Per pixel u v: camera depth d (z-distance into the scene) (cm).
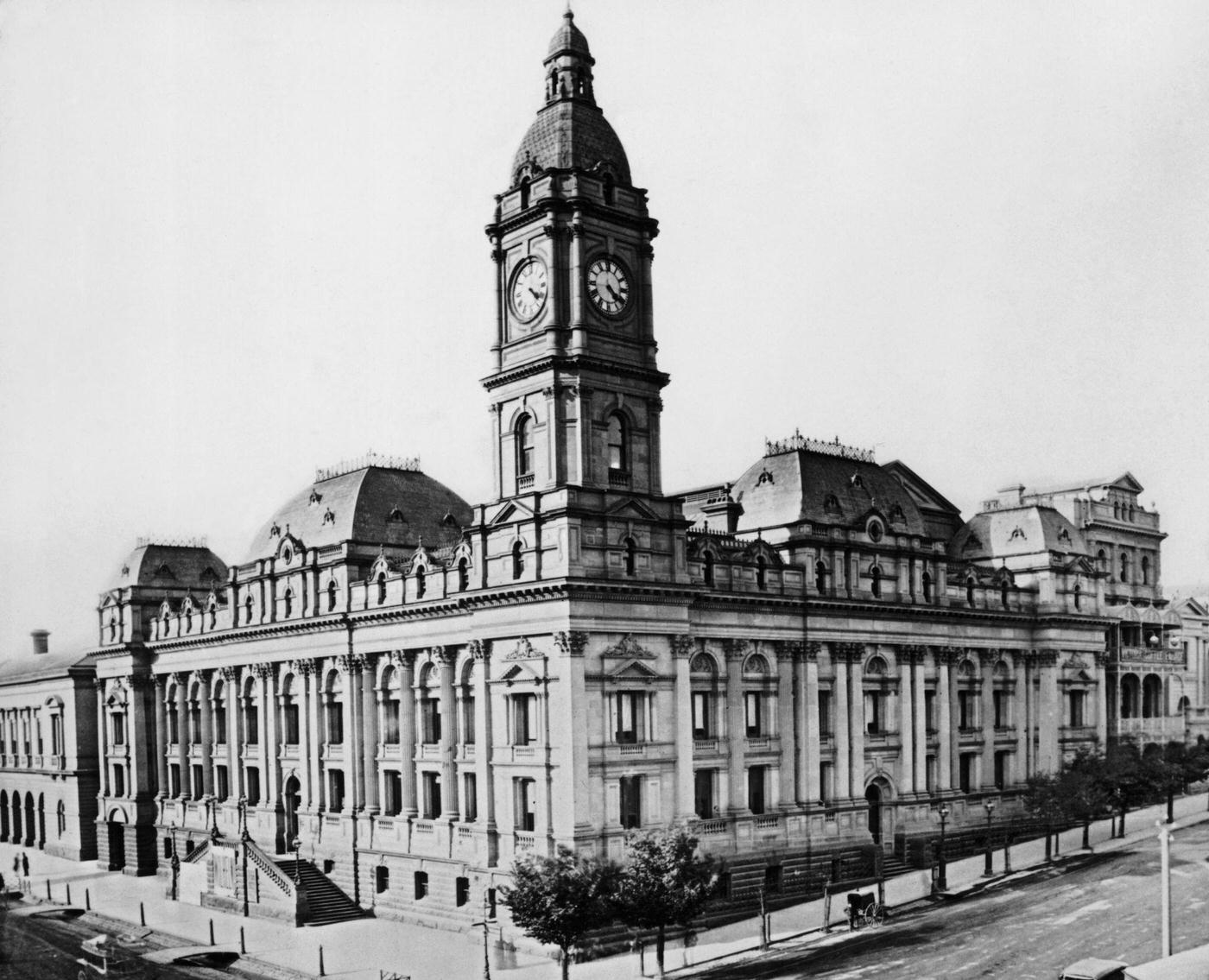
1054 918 6994
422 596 8575
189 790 11431
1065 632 10731
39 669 13375
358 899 8988
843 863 8856
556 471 7531
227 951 7788
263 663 10219
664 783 7638
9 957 8175
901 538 9594
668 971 6750
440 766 8425
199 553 12606
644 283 7975
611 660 7438
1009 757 10450
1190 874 7912
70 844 12781
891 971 6191
